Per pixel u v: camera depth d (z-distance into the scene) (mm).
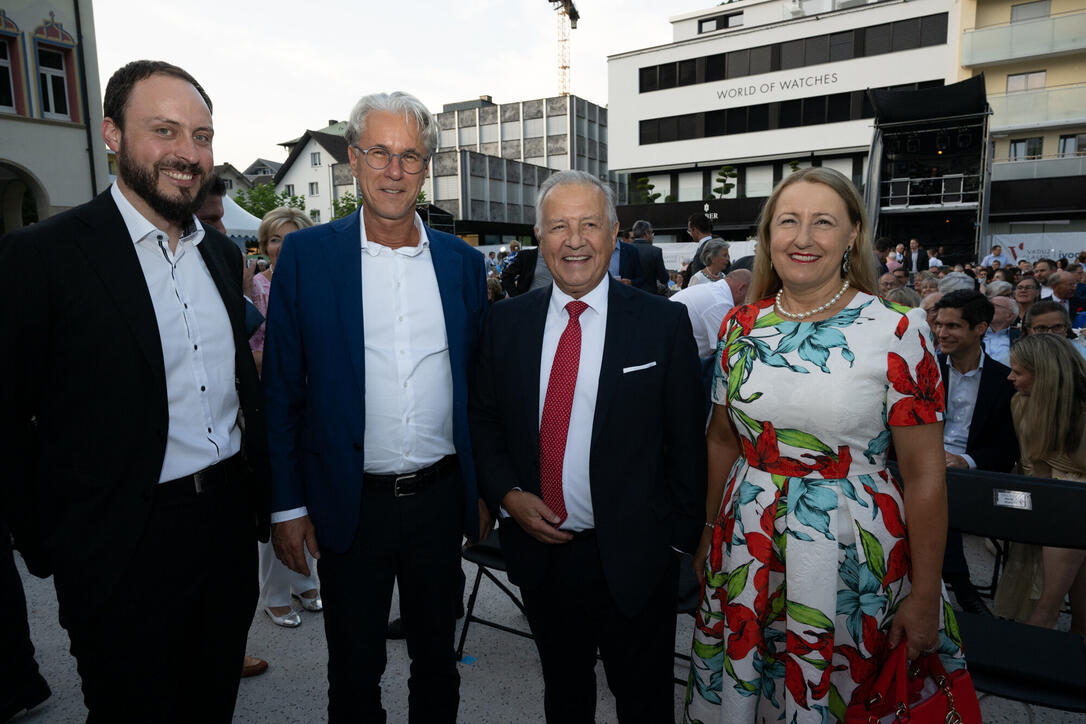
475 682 2523
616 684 1794
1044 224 20109
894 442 1534
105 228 1464
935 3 23750
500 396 1831
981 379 3025
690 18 32906
